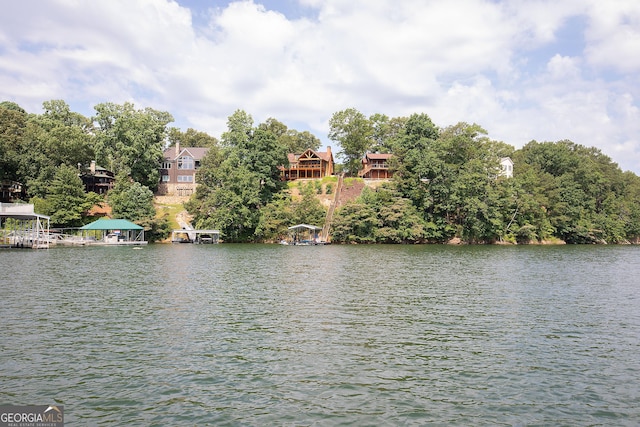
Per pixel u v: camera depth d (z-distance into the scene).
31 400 13.47
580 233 111.00
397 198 101.75
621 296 31.64
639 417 12.87
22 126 105.38
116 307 26.09
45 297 28.95
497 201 100.94
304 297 29.94
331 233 98.69
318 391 14.31
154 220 95.38
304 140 165.88
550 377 15.74
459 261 57.31
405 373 15.94
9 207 70.62
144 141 112.31
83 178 110.69
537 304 28.38
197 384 14.75
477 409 13.22
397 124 146.88
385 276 41.22
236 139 110.75
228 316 24.11
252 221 99.62
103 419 12.34
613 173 134.38
